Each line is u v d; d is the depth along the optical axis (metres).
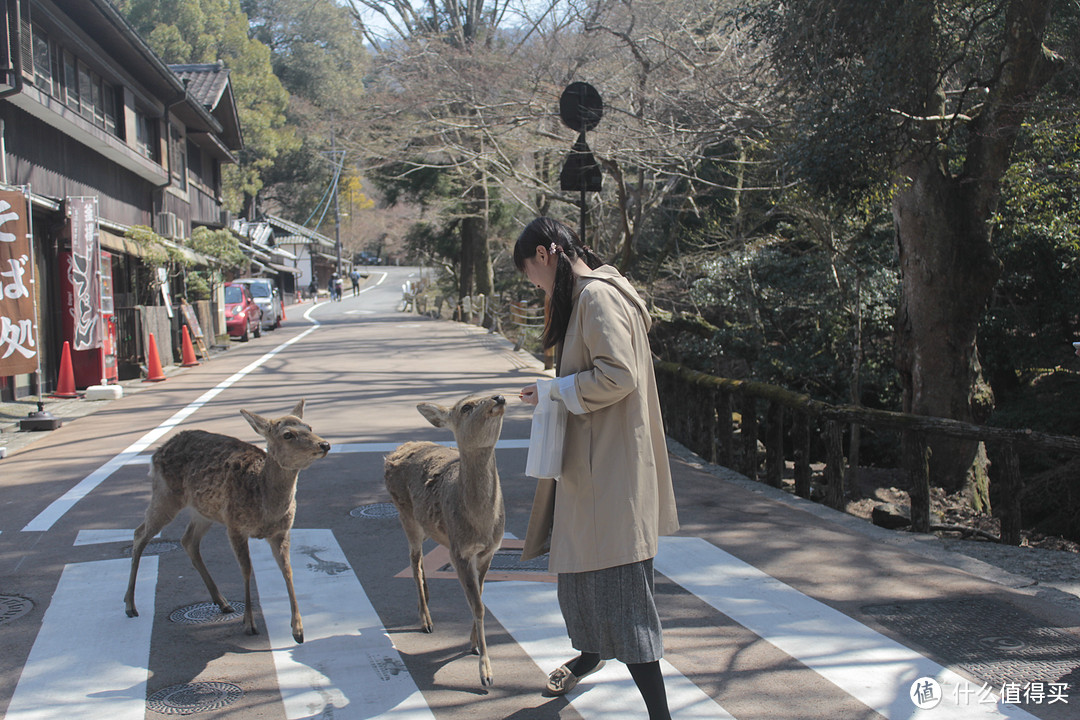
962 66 10.84
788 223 17.33
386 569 5.77
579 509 3.31
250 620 4.66
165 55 45.62
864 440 14.85
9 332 10.45
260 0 61.41
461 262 36.38
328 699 3.92
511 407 12.36
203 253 24.38
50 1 15.05
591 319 3.21
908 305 11.14
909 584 5.45
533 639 4.59
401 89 20.97
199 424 11.50
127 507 7.39
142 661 4.34
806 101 10.26
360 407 12.77
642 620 3.27
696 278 20.17
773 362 16.05
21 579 5.59
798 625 4.77
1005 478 6.67
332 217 73.94
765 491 8.25
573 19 16.70
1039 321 14.89
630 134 15.17
